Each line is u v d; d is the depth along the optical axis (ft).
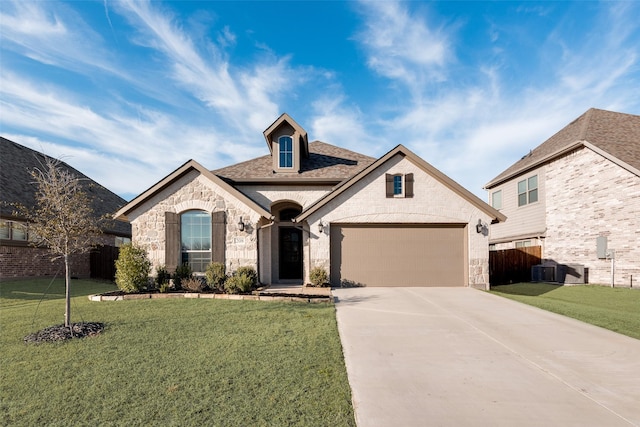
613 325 25.55
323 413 13.02
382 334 23.07
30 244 48.96
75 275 59.47
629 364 18.07
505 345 20.97
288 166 49.75
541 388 15.29
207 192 42.37
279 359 18.24
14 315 28.25
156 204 42.34
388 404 13.78
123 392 14.69
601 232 50.14
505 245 72.74
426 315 28.45
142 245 41.98
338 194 44.39
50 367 17.35
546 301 34.71
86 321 25.90
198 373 16.52
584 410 13.44
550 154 57.72
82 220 25.39
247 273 39.47
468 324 25.68
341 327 24.76
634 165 45.47
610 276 48.75
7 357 18.78
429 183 45.09
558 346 20.81
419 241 44.98
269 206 48.78
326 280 43.01
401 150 44.73
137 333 22.94
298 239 51.88
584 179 52.95
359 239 44.88
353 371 16.94
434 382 15.81
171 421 12.48
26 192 54.70
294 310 29.84
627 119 60.85
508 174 69.00
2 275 49.08
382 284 44.50
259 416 12.77
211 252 41.96
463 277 44.78
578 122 63.93
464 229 45.19
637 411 13.39
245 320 26.30
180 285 40.55
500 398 14.37
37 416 12.92
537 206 62.59
